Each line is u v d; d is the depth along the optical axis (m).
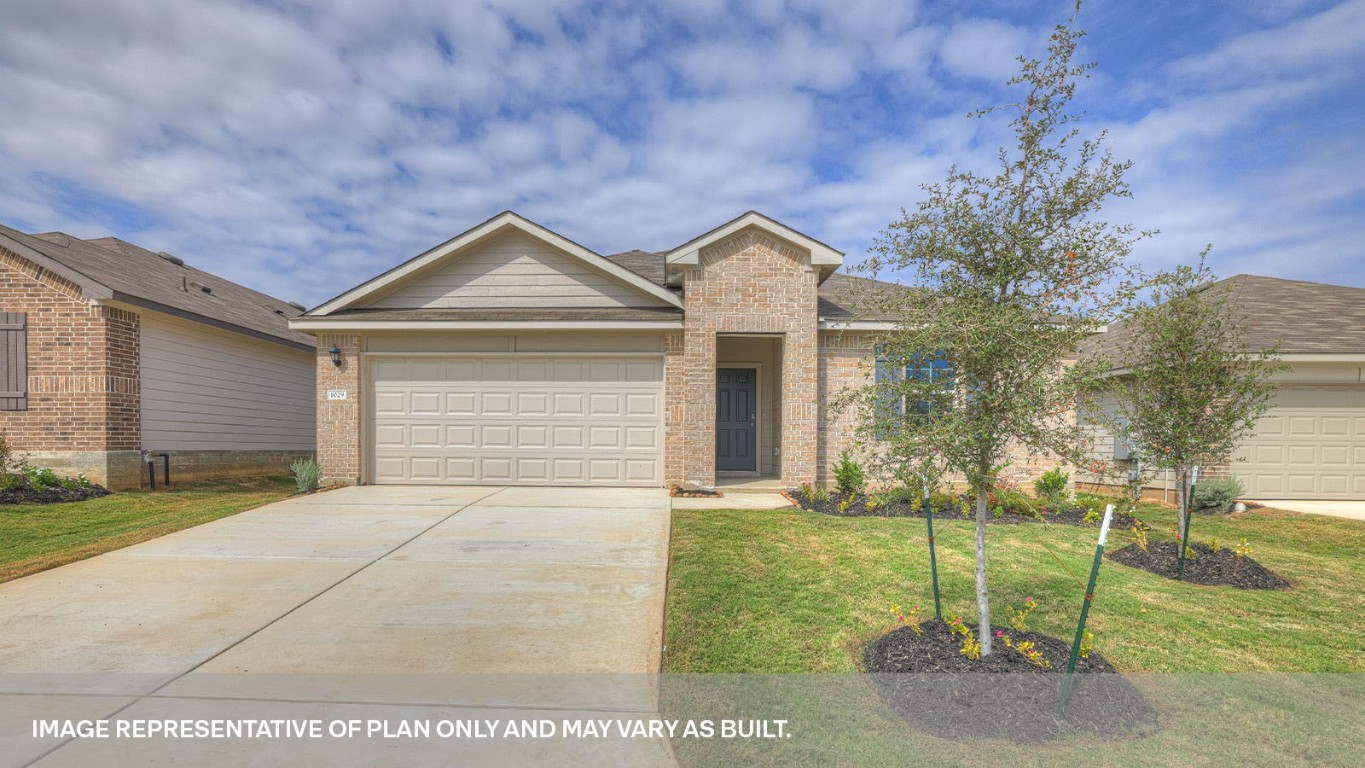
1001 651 4.14
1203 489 10.31
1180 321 6.88
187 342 13.09
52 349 11.02
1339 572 6.67
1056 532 8.05
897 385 4.25
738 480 12.41
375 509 9.25
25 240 11.70
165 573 6.19
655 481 11.46
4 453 10.03
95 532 7.98
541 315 11.39
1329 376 11.48
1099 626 4.94
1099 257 3.98
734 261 11.23
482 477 11.52
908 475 4.31
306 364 17.72
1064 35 3.93
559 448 11.51
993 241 4.05
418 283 12.23
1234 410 7.00
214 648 4.48
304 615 5.12
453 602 5.44
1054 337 3.94
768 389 13.49
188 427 13.12
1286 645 4.64
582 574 6.21
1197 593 5.85
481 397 11.54
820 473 11.54
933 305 4.23
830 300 12.81
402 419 11.58
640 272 14.23
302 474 10.71
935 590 4.68
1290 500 11.55
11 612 5.14
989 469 4.16
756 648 4.50
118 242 16.73
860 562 6.50
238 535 7.68
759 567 6.32
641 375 11.50
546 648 4.52
